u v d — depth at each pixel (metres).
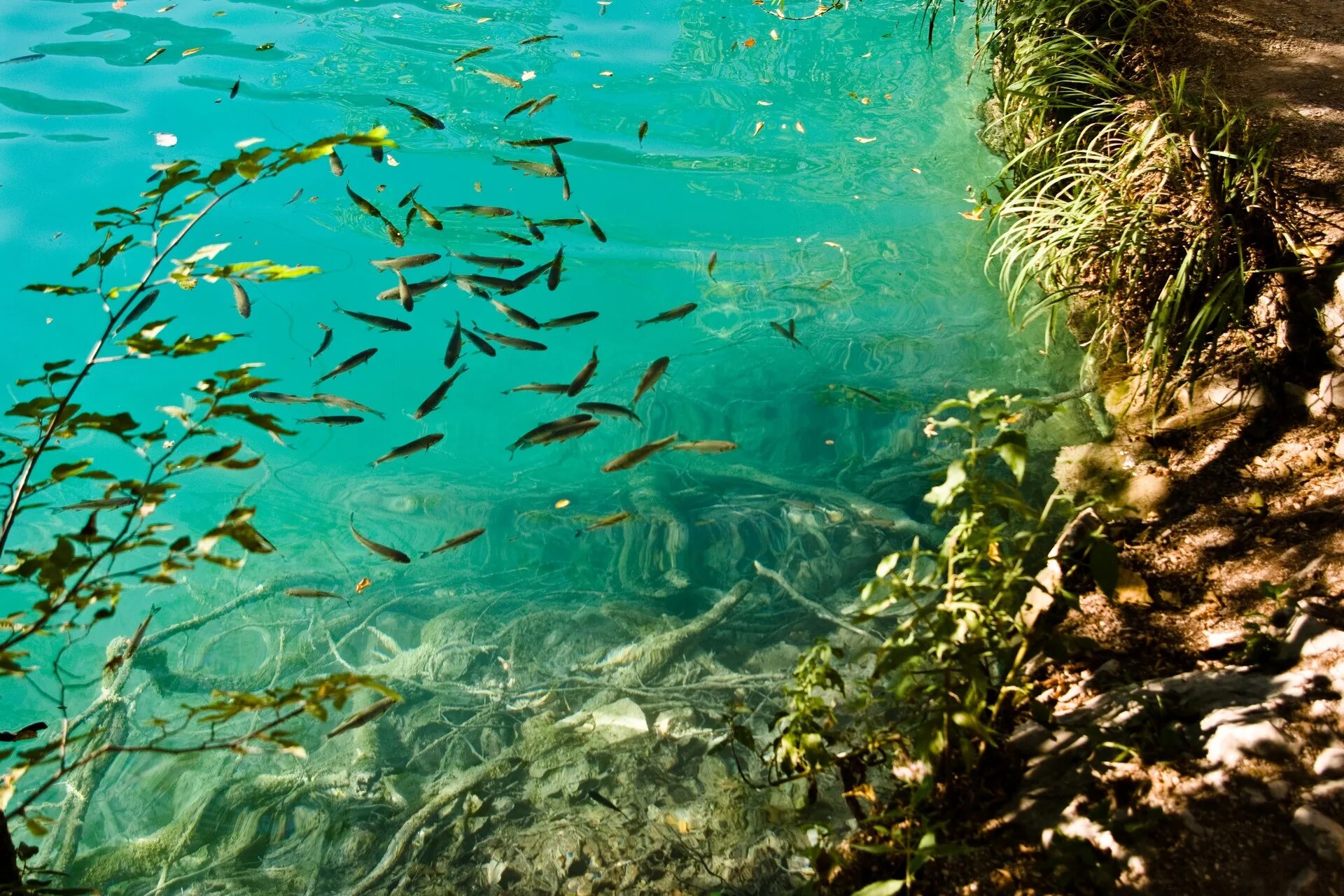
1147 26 4.55
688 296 4.75
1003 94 4.59
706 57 6.66
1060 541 2.69
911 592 2.23
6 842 1.64
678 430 4.06
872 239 4.95
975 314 4.38
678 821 2.54
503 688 3.02
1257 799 1.89
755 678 2.94
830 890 2.10
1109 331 3.56
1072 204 3.57
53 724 3.04
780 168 5.55
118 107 5.94
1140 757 2.04
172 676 3.16
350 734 2.91
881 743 2.19
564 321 3.43
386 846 2.59
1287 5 4.77
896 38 6.75
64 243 4.91
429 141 5.76
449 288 4.90
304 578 3.51
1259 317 3.14
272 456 4.11
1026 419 3.63
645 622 3.21
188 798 2.77
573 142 5.79
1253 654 2.22
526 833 2.55
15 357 4.47
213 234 5.09
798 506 3.60
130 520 1.61
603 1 7.47
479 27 7.11
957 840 2.07
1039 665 2.44
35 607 1.55
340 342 4.60
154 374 4.55
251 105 5.99
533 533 3.65
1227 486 2.82
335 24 7.08
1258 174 3.28
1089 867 1.89
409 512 3.79
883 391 4.05
